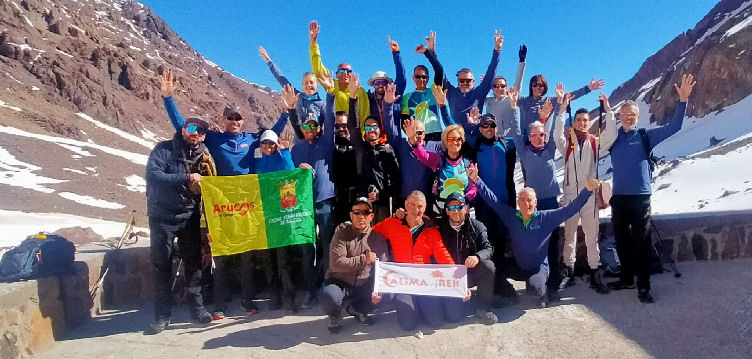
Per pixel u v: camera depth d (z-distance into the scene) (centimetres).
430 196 628
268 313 607
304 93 754
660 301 548
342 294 519
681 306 526
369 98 729
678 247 702
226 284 625
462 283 516
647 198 571
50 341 520
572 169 636
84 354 495
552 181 621
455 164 595
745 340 433
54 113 8006
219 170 632
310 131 631
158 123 11156
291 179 606
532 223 557
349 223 542
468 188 596
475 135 659
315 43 809
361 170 628
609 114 592
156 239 556
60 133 6912
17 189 3772
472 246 541
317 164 629
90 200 4000
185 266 577
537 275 555
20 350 473
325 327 544
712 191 2125
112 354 491
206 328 559
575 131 639
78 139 6938
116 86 11381
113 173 5281
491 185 612
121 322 592
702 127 4953
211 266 654
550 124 716
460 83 783
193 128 570
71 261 571
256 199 599
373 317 568
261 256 678
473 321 538
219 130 684
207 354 482
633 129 589
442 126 725
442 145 612
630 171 576
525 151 626
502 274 582
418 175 627
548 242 566
